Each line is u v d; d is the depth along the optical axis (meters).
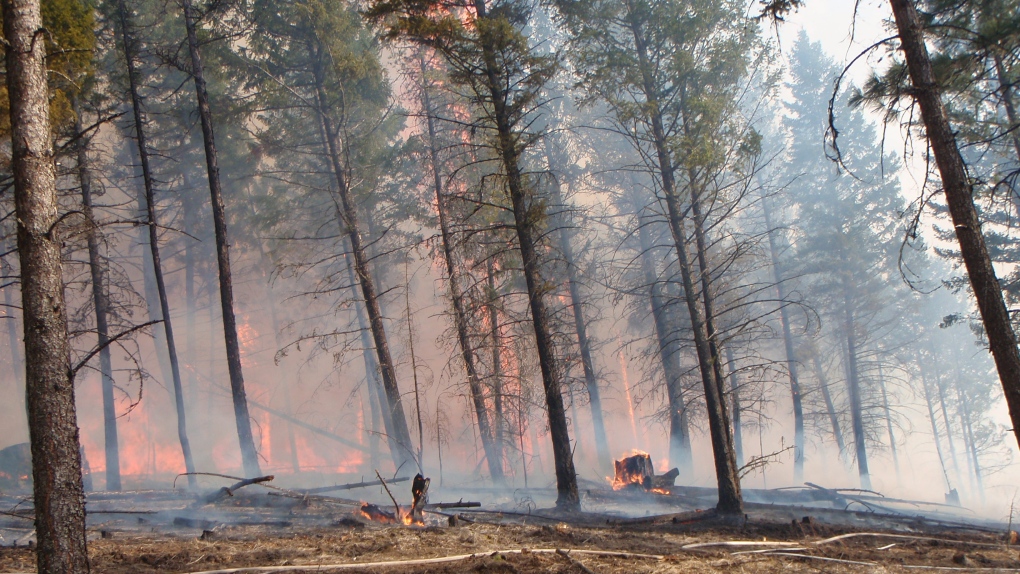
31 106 6.89
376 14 14.97
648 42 16.17
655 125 15.88
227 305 18.78
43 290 6.61
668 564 8.95
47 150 6.95
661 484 19.89
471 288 20.23
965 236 8.91
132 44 22.11
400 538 10.42
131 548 9.64
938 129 9.10
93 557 8.91
